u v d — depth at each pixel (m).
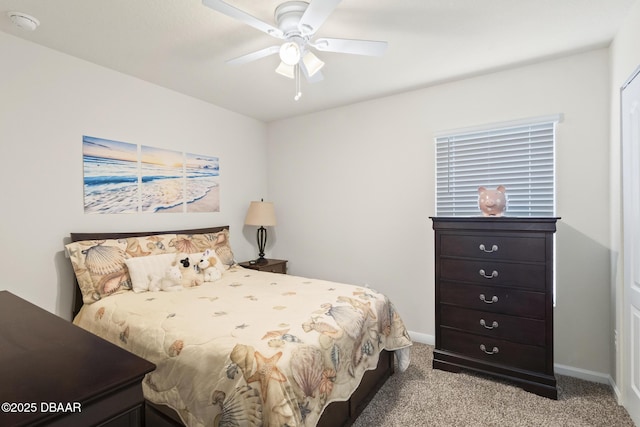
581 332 2.38
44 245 2.22
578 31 2.05
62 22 1.91
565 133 2.42
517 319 2.21
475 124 2.77
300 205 3.85
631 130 1.85
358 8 1.79
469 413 1.94
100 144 2.51
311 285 2.54
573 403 2.04
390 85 2.93
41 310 1.39
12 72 2.06
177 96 3.08
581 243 2.37
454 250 2.42
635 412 1.81
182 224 3.13
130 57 2.37
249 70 2.60
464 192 2.87
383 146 3.26
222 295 2.25
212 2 1.47
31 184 2.15
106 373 0.81
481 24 1.96
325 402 1.49
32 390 0.73
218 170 3.50
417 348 2.91
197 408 1.39
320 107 3.54
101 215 2.53
